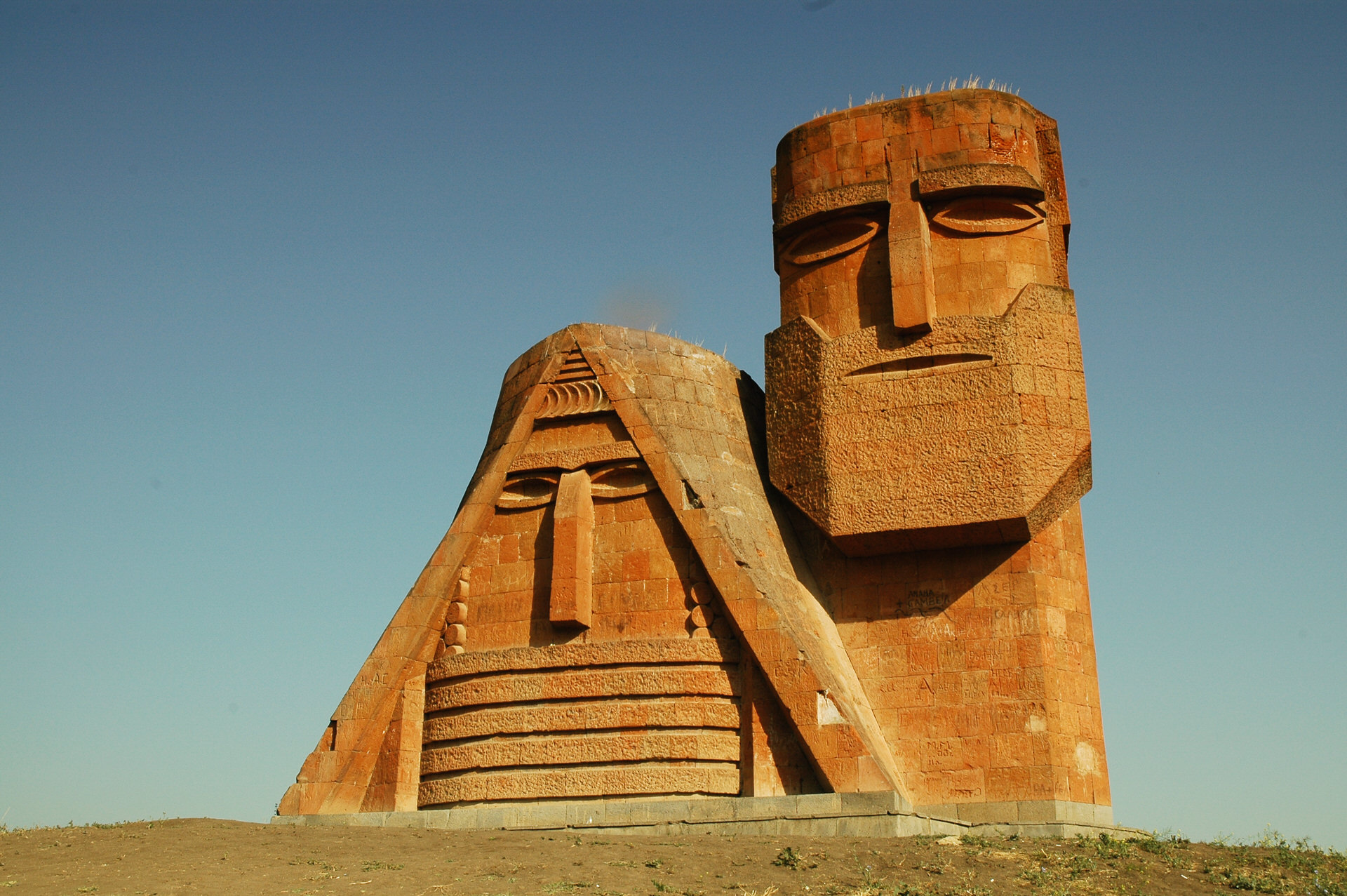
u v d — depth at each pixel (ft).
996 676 75.00
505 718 75.72
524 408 82.89
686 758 72.28
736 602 73.82
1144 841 65.92
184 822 68.33
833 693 70.54
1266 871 60.90
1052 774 72.08
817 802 67.51
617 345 83.71
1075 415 77.51
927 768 74.18
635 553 77.92
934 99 83.92
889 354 79.66
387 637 79.05
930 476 76.84
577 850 60.59
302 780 76.43
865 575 79.66
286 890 53.67
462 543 80.74
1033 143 84.48
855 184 83.41
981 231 81.46
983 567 77.46
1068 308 79.56
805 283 84.64
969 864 59.52
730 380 87.25
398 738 77.20
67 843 61.57
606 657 75.36
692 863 58.44
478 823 71.92
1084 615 78.28
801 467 80.33
